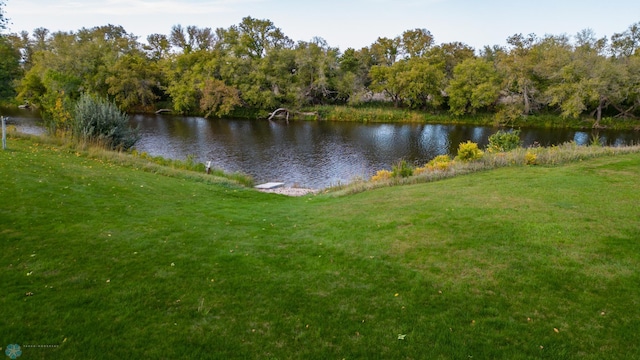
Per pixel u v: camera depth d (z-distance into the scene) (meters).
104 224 8.58
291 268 6.88
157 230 8.55
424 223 9.22
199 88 53.03
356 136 39.16
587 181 12.97
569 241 7.76
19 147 16.34
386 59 63.91
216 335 4.84
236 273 6.57
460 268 6.78
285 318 5.27
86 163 15.76
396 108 56.03
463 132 42.16
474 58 59.47
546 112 49.00
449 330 5.05
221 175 19.69
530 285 6.16
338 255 7.49
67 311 5.10
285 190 18.67
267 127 44.56
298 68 57.25
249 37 59.81
